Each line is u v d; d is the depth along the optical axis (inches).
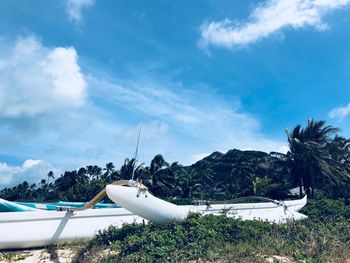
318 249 321.7
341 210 647.1
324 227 438.3
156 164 1841.8
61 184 2541.8
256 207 557.9
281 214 565.6
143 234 365.7
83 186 2020.2
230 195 1738.4
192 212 420.5
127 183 406.0
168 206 406.3
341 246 334.3
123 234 381.1
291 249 323.0
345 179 1272.1
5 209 405.4
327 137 1279.5
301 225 426.6
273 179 1660.9
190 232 355.6
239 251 312.7
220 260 293.6
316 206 689.0
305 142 1209.4
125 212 436.5
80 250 352.2
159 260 296.8
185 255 305.4
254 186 1568.7
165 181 1803.6
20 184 3526.1
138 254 312.0
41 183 3604.8
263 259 291.9
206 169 2421.3
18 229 364.8
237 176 2066.9
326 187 1362.0
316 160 1190.3
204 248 322.3
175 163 2134.6
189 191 1910.7
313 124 1285.7
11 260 334.0
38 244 373.4
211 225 375.9
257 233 366.0
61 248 369.4
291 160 1255.5
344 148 1523.1
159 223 403.9
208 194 2092.8
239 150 2807.6
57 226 385.7
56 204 482.6
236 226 378.0
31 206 462.3
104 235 383.9
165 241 335.3
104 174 2795.3
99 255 331.9
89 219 411.5
